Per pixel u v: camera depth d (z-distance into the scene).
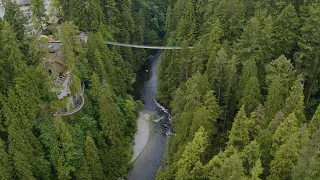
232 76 59.31
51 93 64.50
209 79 65.12
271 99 50.59
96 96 70.69
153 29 127.44
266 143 44.94
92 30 91.88
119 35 103.12
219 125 62.62
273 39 64.19
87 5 89.50
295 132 40.28
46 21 87.44
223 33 72.31
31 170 55.78
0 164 51.72
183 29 95.00
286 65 54.62
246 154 42.47
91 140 60.84
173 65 88.31
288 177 40.91
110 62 84.81
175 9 113.69
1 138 55.06
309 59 59.38
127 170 71.00
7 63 57.69
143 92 99.25
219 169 42.31
